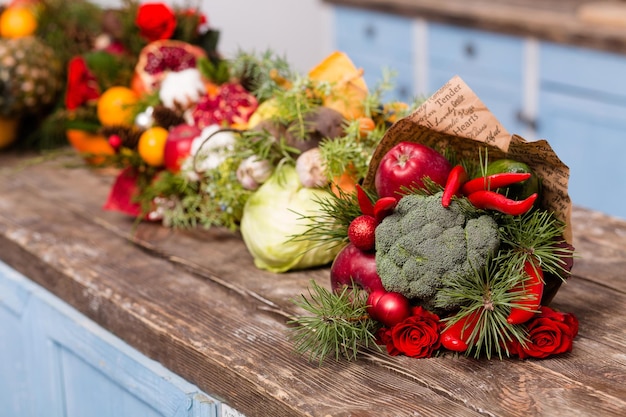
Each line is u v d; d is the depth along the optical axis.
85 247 1.31
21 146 1.85
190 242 1.31
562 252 0.96
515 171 0.94
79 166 1.45
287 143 1.17
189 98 1.41
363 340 0.97
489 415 0.82
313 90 1.21
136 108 1.50
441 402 0.85
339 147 1.12
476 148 1.00
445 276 0.91
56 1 1.92
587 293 1.08
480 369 0.91
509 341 0.92
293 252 1.15
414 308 0.95
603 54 2.33
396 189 0.97
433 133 1.00
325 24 3.25
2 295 1.40
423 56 2.91
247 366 0.94
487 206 0.90
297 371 0.93
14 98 1.73
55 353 1.30
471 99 0.96
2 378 1.49
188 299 1.12
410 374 0.90
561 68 2.46
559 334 0.91
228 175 1.23
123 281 1.19
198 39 1.71
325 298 0.96
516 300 0.90
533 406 0.83
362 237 0.96
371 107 1.19
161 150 1.36
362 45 3.13
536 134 2.60
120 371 1.13
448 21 2.74
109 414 1.21
